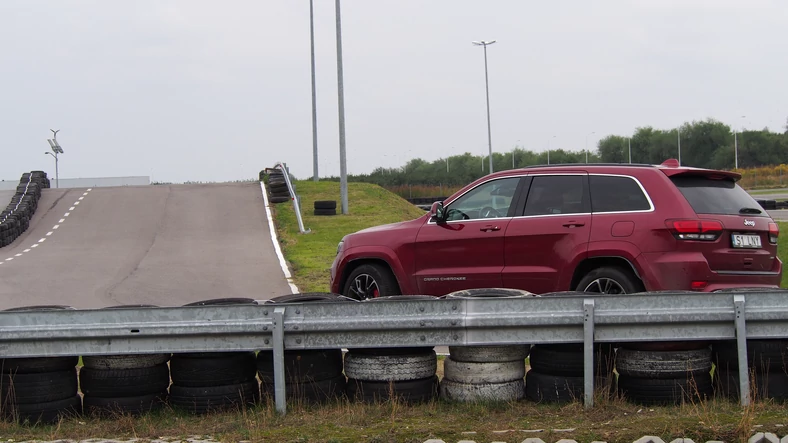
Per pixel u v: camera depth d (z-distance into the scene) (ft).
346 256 33.22
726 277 25.55
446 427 19.12
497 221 29.25
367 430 19.26
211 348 20.98
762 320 20.01
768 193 161.07
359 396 21.49
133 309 20.95
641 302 20.27
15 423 20.92
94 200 109.70
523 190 29.17
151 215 98.53
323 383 21.61
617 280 26.48
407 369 21.27
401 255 31.50
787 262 52.13
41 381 21.16
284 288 55.62
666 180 26.37
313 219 97.19
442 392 21.91
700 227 25.31
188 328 20.84
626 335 20.34
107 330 20.86
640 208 26.43
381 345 20.89
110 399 21.35
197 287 56.49
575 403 20.56
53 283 58.75
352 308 20.86
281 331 20.76
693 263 25.16
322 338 20.94
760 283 26.14
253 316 20.94
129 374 21.30
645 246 25.81
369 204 109.70
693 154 234.79
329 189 122.11
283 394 20.86
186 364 21.54
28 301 50.85
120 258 71.97
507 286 28.86
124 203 107.04
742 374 19.85
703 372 20.79
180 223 93.15
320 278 59.31
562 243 27.50
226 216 97.30
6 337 20.86
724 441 17.69
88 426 20.70
